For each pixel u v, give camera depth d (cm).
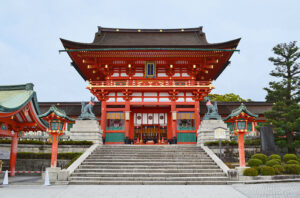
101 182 1609
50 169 1736
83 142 2416
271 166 1895
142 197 1202
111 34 4347
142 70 3553
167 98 3441
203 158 2095
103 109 3347
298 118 2473
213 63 3588
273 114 2717
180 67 3572
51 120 1805
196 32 4381
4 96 1859
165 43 3838
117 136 3269
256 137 2878
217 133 2255
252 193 1291
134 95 3444
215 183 1612
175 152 2262
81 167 1872
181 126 3372
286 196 1202
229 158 2298
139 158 2084
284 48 2869
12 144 2025
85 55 3309
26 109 1798
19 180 1809
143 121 3725
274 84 2858
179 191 1355
